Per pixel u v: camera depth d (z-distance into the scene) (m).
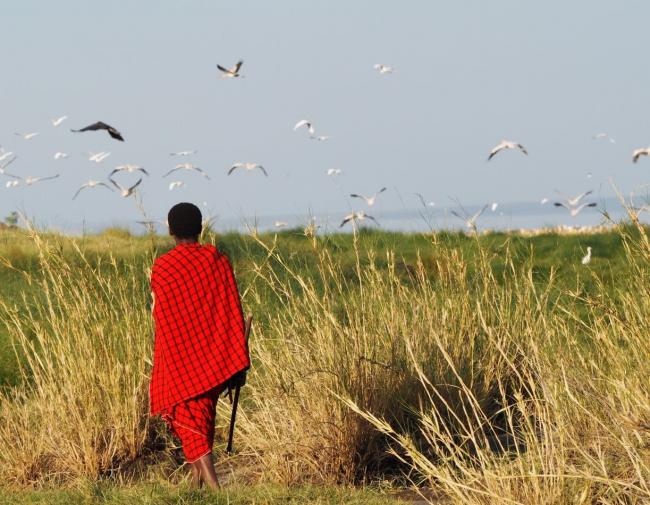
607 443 11.78
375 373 15.11
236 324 12.89
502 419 15.69
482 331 17.55
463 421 15.07
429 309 17.48
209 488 12.33
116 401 15.83
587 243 37.53
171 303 12.62
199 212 13.30
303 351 15.38
